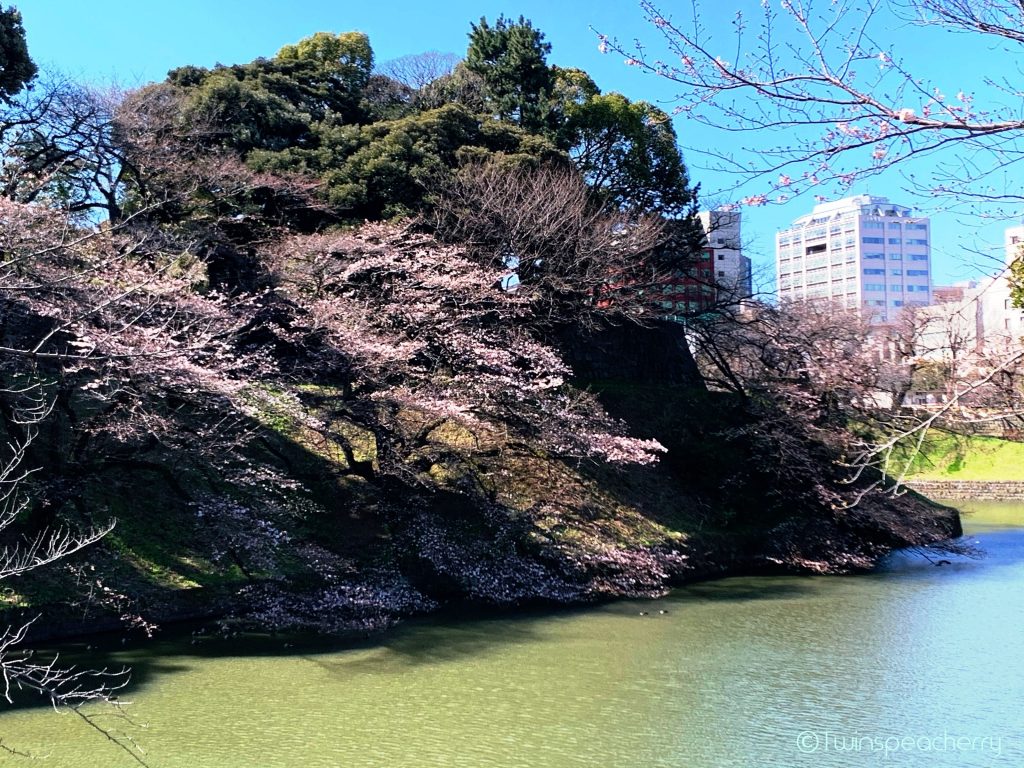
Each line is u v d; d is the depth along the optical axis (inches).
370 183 732.7
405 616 481.1
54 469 409.7
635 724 312.5
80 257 423.8
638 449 610.5
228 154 685.3
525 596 534.9
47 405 448.5
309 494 563.2
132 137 593.9
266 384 487.5
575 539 602.5
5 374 426.0
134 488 482.9
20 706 305.6
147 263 504.1
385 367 550.0
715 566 669.3
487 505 585.0
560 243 732.0
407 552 540.7
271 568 453.1
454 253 635.5
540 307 737.6
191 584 434.0
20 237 359.9
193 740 282.0
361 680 357.4
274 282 576.1
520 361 654.5
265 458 568.4
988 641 447.2
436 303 595.8
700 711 328.2
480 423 565.9
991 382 218.4
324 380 548.7
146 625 385.1
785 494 765.9
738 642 442.6
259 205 692.1
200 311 441.4
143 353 368.5
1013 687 363.6
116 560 424.2
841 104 160.1
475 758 275.6
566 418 597.0
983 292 191.5
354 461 551.5
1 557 314.7
